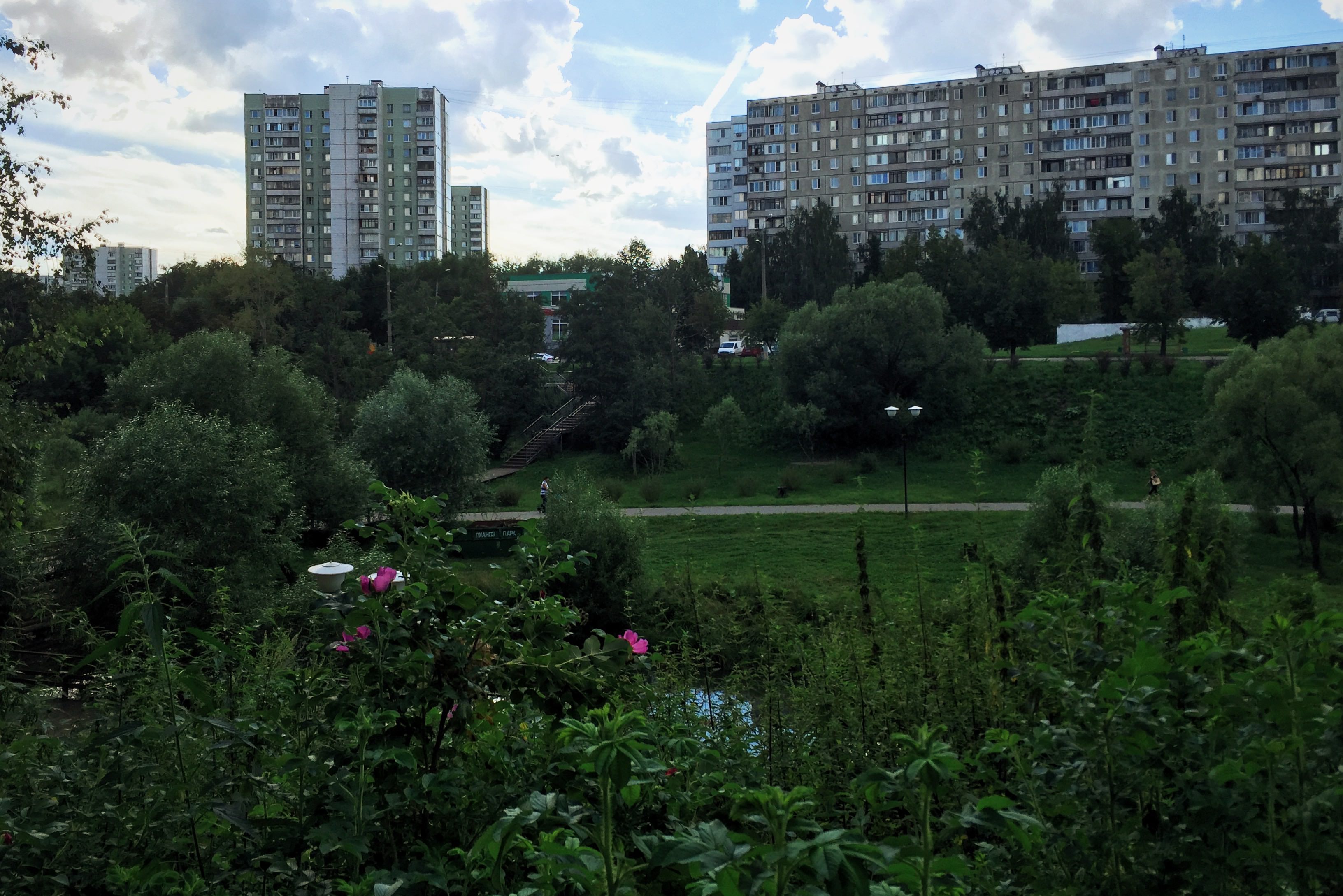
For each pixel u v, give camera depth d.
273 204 122.44
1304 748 2.71
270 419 32.78
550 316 81.06
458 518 34.84
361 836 2.99
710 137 124.81
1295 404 28.39
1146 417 46.91
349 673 3.56
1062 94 100.06
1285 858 2.59
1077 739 2.80
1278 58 94.56
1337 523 31.75
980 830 3.23
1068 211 100.44
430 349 61.59
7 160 16.48
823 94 107.81
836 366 51.25
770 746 4.66
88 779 3.64
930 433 50.53
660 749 3.18
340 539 14.20
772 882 1.90
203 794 3.52
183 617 4.68
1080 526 5.13
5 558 14.50
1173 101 97.31
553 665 3.55
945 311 51.97
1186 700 2.98
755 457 52.62
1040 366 53.94
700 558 31.34
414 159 121.31
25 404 17.09
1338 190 93.62
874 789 2.47
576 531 22.14
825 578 20.75
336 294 70.25
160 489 20.72
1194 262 73.75
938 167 104.25
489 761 3.66
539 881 2.51
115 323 18.34
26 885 3.15
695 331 69.06
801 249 79.75
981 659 5.09
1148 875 2.71
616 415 55.03
